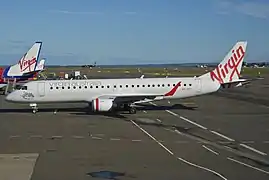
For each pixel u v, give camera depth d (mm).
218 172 19406
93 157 23062
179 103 58281
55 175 18844
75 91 46312
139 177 18500
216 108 51281
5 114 45875
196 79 48500
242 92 79688
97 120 40188
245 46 49812
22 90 45750
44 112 47625
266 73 171750
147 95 45500
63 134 31734
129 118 41688
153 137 30125
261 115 44125
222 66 49531
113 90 46938
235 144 27359
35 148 25922
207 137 30188
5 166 20750
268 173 19188
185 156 23328
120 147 26203
